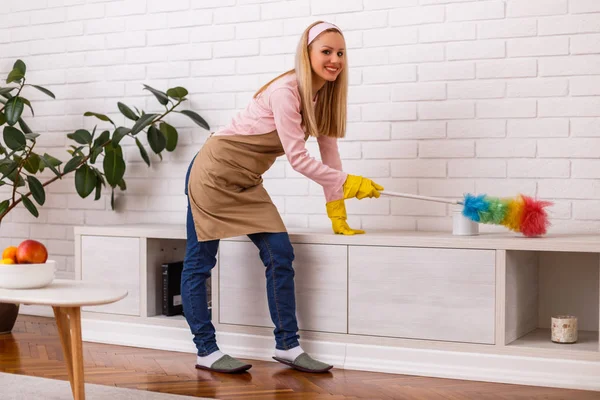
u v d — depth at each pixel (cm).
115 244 356
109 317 359
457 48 331
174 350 338
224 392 265
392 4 343
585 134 310
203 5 388
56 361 311
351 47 352
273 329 320
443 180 335
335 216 311
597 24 307
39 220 434
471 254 282
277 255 298
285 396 259
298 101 293
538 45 317
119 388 264
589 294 311
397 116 343
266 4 372
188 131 392
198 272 303
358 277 302
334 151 321
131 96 407
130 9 407
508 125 322
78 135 381
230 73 381
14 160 383
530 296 308
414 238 292
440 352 288
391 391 265
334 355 307
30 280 221
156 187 401
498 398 256
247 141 296
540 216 288
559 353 273
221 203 298
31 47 435
